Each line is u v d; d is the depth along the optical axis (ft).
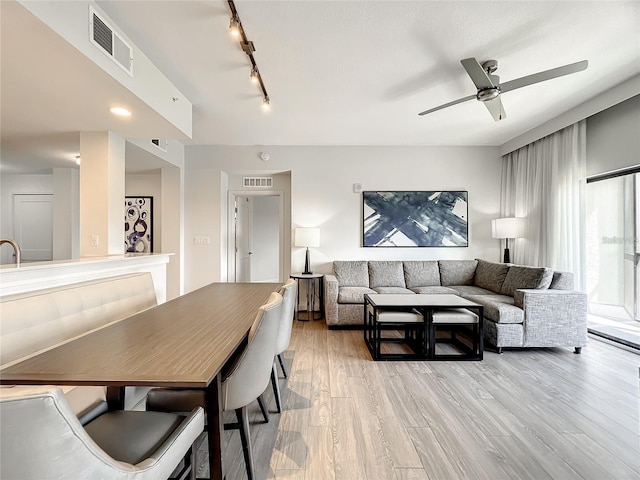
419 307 10.17
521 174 15.30
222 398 4.47
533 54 8.36
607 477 5.12
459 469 5.29
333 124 13.57
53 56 5.86
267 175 18.15
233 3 6.41
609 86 10.31
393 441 6.03
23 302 4.86
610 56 8.52
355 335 13.05
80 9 5.74
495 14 6.88
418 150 16.76
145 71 8.06
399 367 9.66
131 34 7.33
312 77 9.47
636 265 10.91
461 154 16.80
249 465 4.85
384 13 6.81
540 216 14.12
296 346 11.65
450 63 8.75
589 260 12.46
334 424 6.60
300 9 6.64
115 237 10.28
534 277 11.59
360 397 7.75
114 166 10.26
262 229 25.67
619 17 7.00
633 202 10.98
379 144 16.57
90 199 10.01
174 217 16.24
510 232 14.34
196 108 11.73
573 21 7.11
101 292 6.49
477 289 14.44
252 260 25.31
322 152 16.75
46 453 2.17
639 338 10.85
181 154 16.43
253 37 7.54
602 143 11.61
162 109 8.96
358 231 16.80
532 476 5.13
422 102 11.30
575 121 11.93
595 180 12.20
